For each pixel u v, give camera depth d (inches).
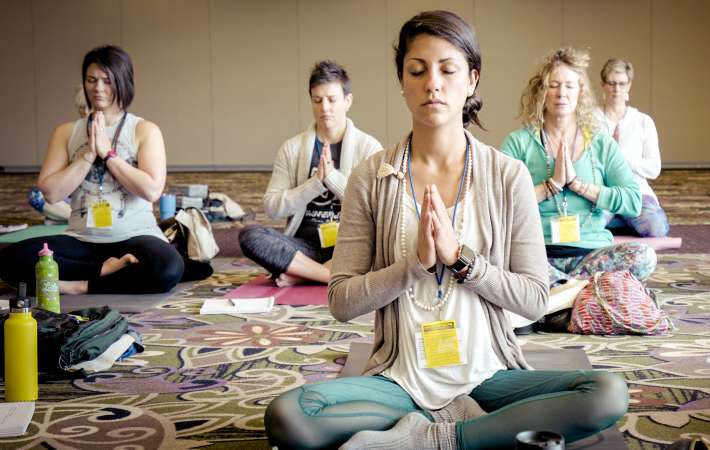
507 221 82.3
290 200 180.9
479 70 82.5
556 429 72.5
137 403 107.0
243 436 94.0
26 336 107.6
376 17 530.9
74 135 175.8
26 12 538.3
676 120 520.1
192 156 545.3
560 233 154.1
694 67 516.4
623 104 233.1
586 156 157.9
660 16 515.2
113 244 176.9
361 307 81.2
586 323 138.8
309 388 77.5
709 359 121.6
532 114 158.2
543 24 522.3
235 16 536.1
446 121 80.9
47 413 103.5
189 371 121.6
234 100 540.7
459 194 82.7
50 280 143.6
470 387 81.1
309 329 145.9
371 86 534.6
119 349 126.2
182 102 542.0
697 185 435.8
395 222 83.5
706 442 77.4
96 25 538.3
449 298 81.7
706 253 223.9
